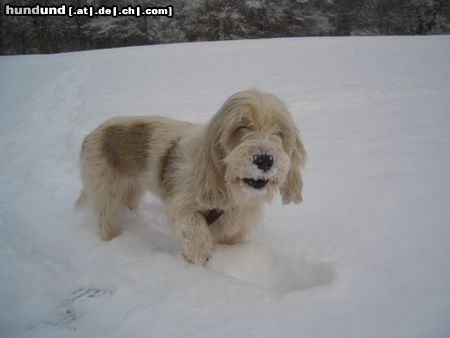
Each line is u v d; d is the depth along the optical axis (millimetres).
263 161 774
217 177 900
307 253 939
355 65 3609
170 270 914
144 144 1115
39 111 2531
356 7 12297
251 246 1017
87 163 1167
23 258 1009
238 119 841
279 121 871
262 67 3703
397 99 2338
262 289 830
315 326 708
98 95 2826
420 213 1065
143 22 11852
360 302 758
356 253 913
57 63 4824
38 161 1704
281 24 11945
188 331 714
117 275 902
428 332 678
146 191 1341
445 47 4586
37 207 1305
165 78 3398
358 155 1509
